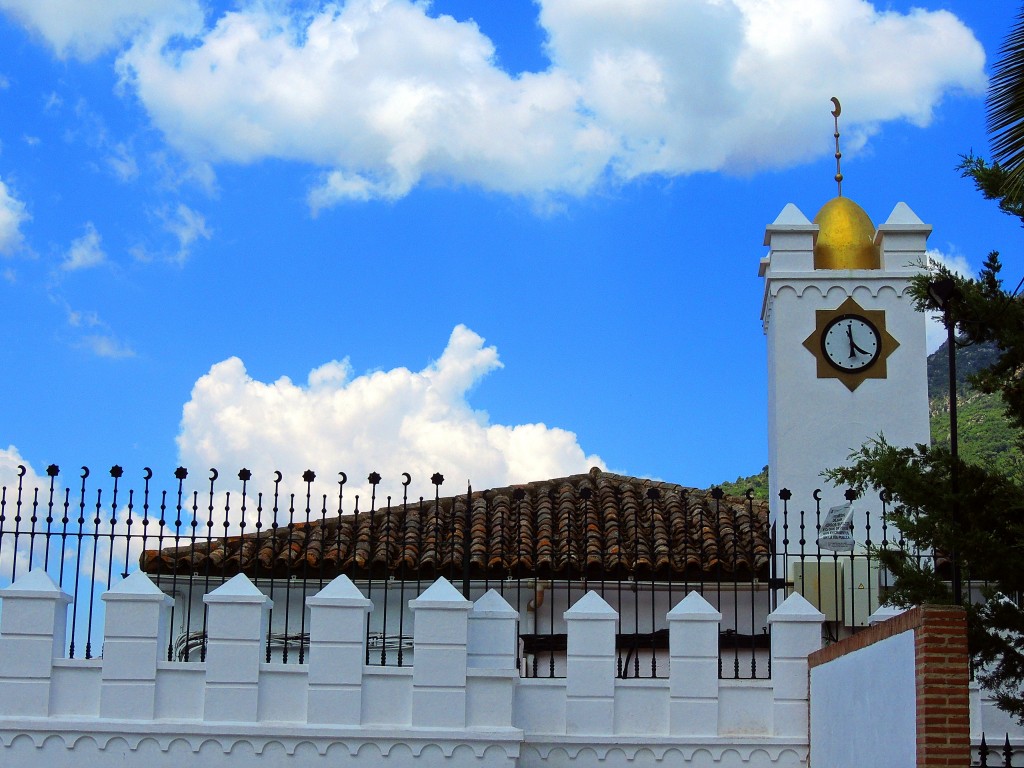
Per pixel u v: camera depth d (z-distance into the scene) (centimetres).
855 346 2180
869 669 1332
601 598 1669
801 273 2203
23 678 1551
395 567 1905
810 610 1655
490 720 1565
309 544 1962
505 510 2147
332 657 1570
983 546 1472
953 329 1516
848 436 2155
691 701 1628
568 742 1609
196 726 1538
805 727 1622
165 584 1908
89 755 1535
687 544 1962
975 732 1669
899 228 2208
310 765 1544
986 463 1784
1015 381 1611
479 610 1677
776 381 2181
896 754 1233
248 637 1572
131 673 1559
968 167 1619
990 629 1562
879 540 2070
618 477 2389
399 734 1546
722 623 1989
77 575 1587
